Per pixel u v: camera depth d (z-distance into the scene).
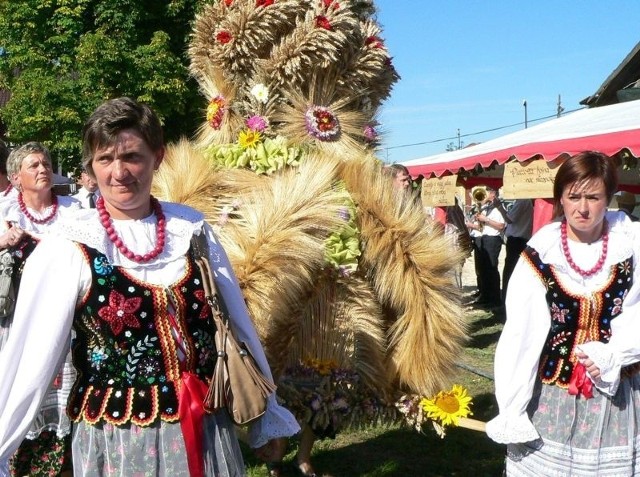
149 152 1.96
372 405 3.50
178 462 1.91
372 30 3.89
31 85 14.53
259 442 2.21
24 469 3.44
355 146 3.85
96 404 1.93
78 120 14.29
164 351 1.94
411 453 4.46
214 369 2.01
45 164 3.74
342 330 3.43
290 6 3.69
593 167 2.54
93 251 1.91
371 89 4.01
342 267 3.33
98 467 1.92
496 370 2.68
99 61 14.24
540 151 4.75
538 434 2.64
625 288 2.60
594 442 2.57
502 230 9.94
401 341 3.48
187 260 2.00
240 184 3.56
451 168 6.53
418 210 3.64
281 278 3.17
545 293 2.65
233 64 3.81
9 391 1.88
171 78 14.65
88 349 1.97
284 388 3.38
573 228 2.63
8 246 3.44
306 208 3.30
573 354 2.61
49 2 14.73
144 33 15.29
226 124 3.89
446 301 3.51
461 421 3.42
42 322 1.87
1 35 15.18
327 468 4.19
